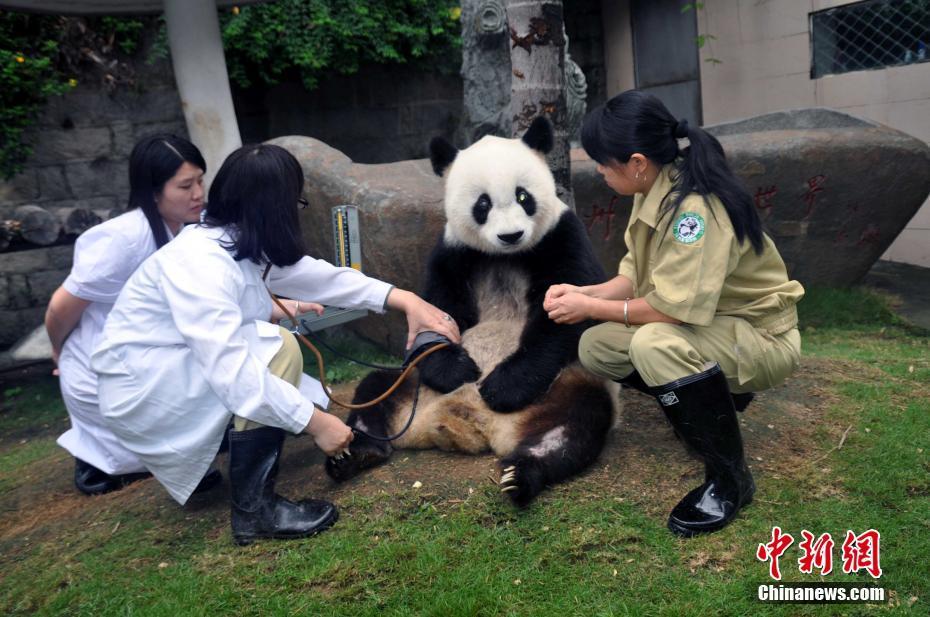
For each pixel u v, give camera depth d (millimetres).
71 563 2961
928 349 5234
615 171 2852
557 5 4207
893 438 3412
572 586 2514
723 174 2715
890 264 8070
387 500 3043
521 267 3504
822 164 5863
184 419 2910
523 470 2861
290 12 9016
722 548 2668
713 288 2652
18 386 6672
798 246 6152
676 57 9992
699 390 2678
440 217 4836
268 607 2531
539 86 4219
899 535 2703
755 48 8938
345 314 4316
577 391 3248
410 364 3264
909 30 7535
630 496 2992
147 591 2703
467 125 7703
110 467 3717
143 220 3580
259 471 2887
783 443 3449
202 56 6078
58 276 7867
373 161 10125
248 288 2994
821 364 4551
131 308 2953
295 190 2955
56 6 6184
